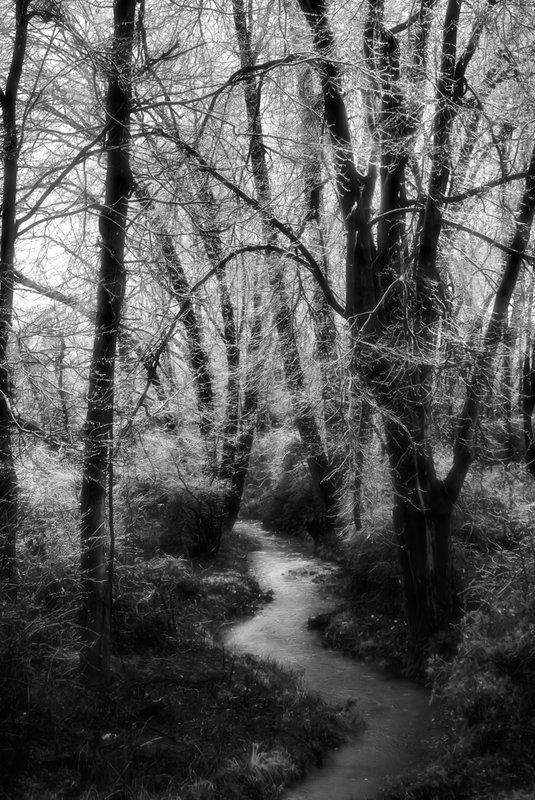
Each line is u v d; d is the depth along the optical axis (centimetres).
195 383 1506
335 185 929
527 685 646
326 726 692
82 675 695
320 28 852
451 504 905
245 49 983
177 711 669
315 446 1598
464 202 902
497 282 976
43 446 786
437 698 778
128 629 833
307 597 1242
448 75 820
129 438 833
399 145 812
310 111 976
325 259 1134
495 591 806
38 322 755
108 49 743
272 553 1642
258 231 1029
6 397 704
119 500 1086
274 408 1670
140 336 878
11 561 714
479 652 705
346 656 957
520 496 1176
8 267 729
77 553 741
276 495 2038
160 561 1145
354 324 845
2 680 598
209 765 583
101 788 527
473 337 896
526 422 1465
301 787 589
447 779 573
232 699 716
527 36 888
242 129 996
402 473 886
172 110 919
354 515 1190
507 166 927
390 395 851
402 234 896
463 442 894
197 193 933
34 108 816
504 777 564
